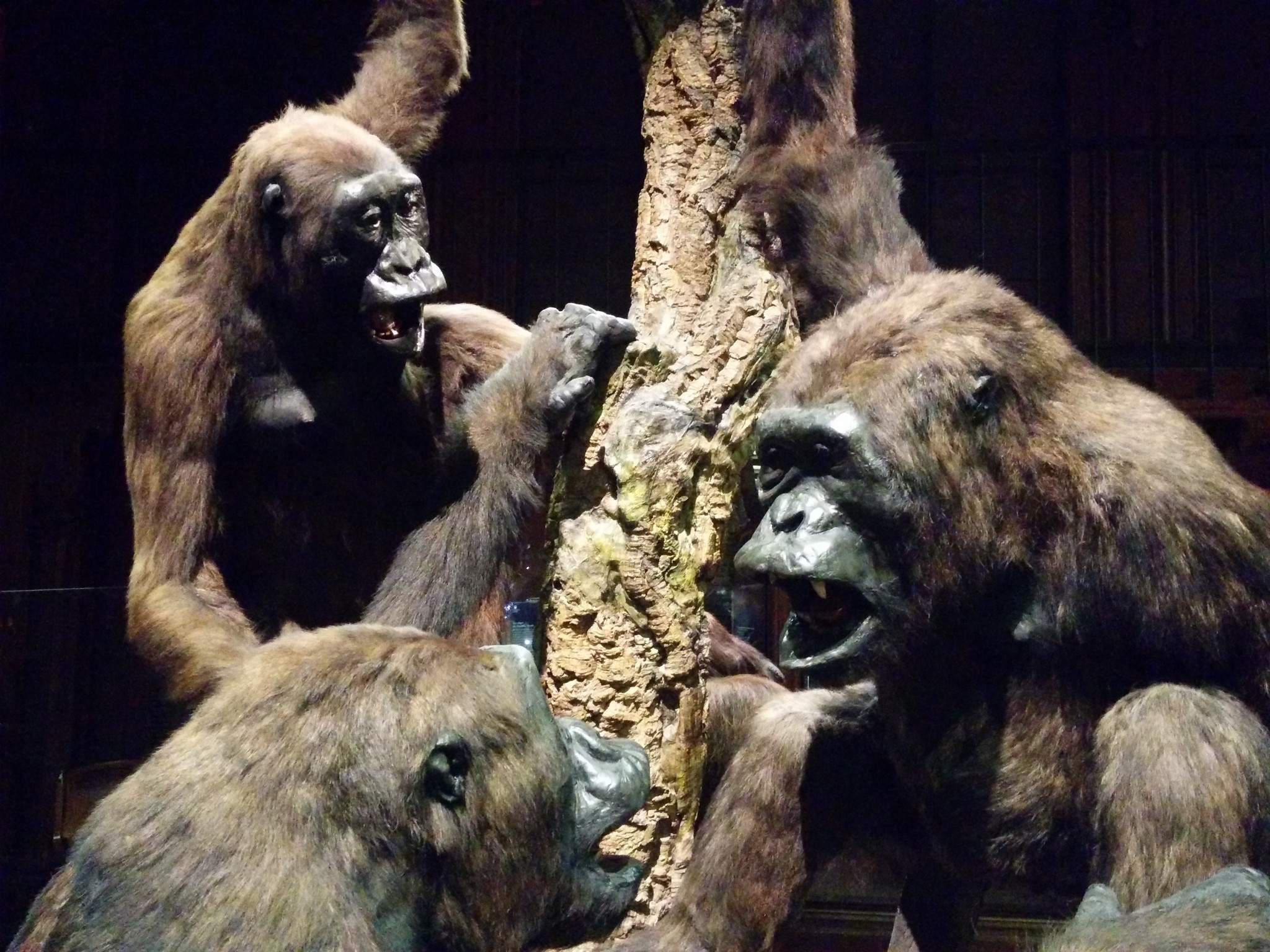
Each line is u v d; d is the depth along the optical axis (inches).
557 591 121.6
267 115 237.6
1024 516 111.3
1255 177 210.1
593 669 119.1
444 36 180.2
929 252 214.2
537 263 223.3
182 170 236.5
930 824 125.2
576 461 124.6
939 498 107.2
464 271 221.9
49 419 234.2
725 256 128.4
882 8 226.1
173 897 89.5
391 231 147.4
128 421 158.2
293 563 159.5
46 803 167.9
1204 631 107.7
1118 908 95.5
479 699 99.3
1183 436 113.7
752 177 132.4
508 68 227.5
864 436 105.8
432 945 98.8
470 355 165.5
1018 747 116.7
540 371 141.2
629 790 106.5
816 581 106.0
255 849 90.8
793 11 138.8
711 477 124.6
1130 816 100.7
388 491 158.7
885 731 126.0
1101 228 211.2
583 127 227.0
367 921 91.8
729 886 124.3
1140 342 209.3
